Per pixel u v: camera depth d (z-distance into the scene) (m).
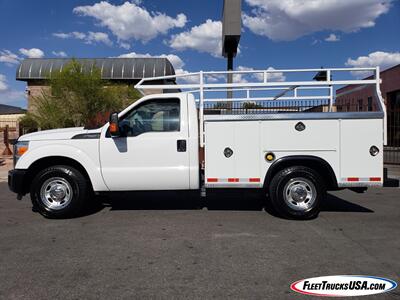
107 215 6.31
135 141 5.91
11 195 8.83
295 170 5.76
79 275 3.69
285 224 5.64
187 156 5.92
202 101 6.26
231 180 5.86
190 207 6.95
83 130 6.08
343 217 6.11
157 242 4.76
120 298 3.19
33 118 19.16
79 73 17.48
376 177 5.69
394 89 21.78
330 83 6.18
